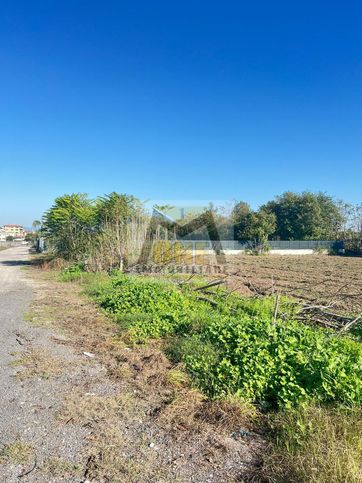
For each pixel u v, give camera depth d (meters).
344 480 2.87
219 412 4.15
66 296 12.04
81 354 6.21
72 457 3.35
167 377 5.09
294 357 4.78
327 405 4.00
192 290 11.53
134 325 7.59
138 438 3.70
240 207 49.41
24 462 3.26
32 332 7.52
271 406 4.30
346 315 8.69
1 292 12.79
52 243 24.12
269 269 23.73
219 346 5.62
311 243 47.81
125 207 19.50
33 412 4.16
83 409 4.25
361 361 4.63
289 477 3.04
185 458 3.39
